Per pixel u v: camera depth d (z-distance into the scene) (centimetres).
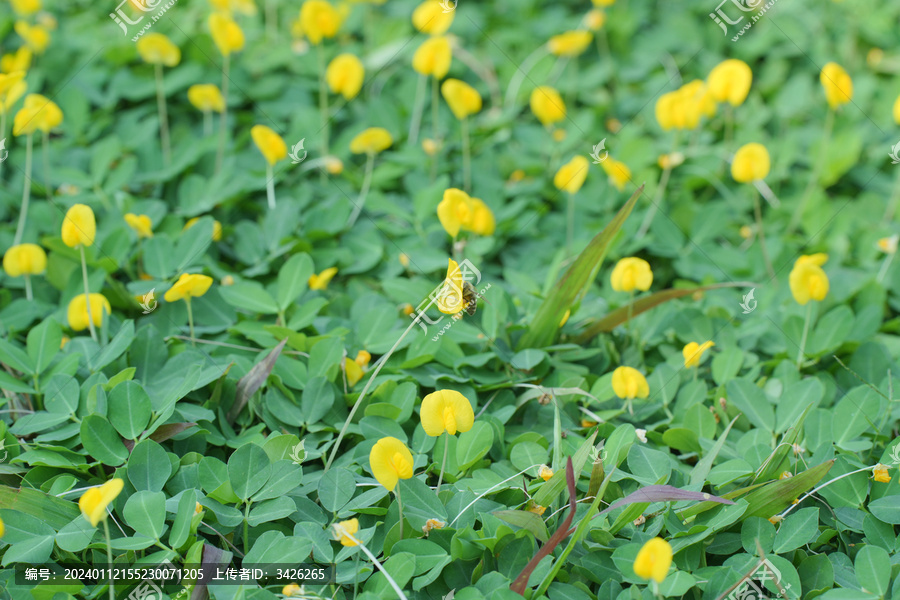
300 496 121
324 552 119
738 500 120
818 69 150
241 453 120
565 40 147
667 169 138
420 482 120
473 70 148
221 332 128
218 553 119
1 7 148
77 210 124
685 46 151
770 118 146
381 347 126
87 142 141
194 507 119
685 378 127
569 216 136
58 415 123
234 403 124
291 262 128
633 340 129
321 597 118
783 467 122
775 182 141
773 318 132
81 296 126
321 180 139
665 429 125
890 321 131
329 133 143
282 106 144
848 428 124
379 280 133
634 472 122
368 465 122
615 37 153
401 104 145
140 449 121
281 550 119
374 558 118
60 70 145
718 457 123
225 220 136
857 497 122
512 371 127
